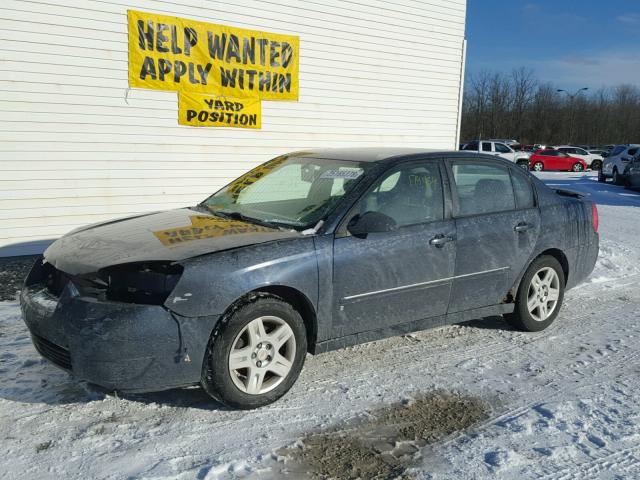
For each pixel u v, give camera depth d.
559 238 5.26
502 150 34.44
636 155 20.77
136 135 8.41
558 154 34.69
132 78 8.23
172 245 3.65
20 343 4.62
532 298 5.18
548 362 4.59
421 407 3.78
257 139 9.67
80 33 7.74
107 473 2.94
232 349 3.49
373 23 10.76
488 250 4.71
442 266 4.43
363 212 4.09
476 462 3.16
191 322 3.35
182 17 8.55
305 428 3.47
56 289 3.67
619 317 5.78
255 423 3.50
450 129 12.43
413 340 4.97
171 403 3.71
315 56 10.14
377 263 4.07
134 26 8.12
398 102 11.45
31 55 7.45
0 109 7.33
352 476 3.01
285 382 3.74
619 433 3.50
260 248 3.64
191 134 8.93
